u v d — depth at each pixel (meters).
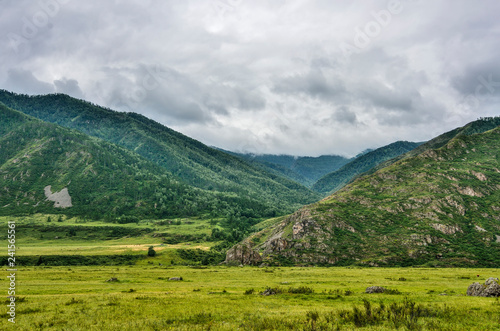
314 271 118.94
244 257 183.12
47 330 27.09
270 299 46.38
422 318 28.09
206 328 26.41
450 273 105.62
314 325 25.80
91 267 149.75
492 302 38.88
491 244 199.12
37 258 185.12
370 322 27.19
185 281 84.81
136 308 36.97
